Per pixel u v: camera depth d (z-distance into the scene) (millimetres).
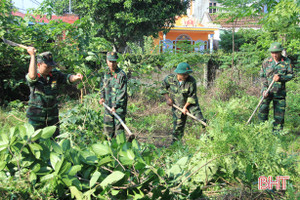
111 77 4629
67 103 7500
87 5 15164
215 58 10156
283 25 5586
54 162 2518
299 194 2402
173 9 16375
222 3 6219
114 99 4562
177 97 4969
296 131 5910
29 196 2395
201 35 25266
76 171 2469
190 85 4859
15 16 7566
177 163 2732
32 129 2619
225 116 3193
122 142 2719
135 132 5797
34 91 3631
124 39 16750
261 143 2785
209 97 8617
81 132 3988
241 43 17719
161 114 7191
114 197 2438
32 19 7613
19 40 7355
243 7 5805
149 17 15602
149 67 7582
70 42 7629
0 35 6773
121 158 2486
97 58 6359
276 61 5516
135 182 2535
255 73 9789
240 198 2500
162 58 9297
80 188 2434
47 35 7484
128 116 6609
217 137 2811
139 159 2457
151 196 2533
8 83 7387
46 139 2707
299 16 5109
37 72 3598
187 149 3428
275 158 2805
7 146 2473
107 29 16359
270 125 3039
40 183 2457
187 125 6141
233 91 8945
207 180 2803
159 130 6238
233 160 2803
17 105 6219
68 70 7680
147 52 9250
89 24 7781
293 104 7121
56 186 2422
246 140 2750
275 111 5633
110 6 15344
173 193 2475
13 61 7648
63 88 8234
